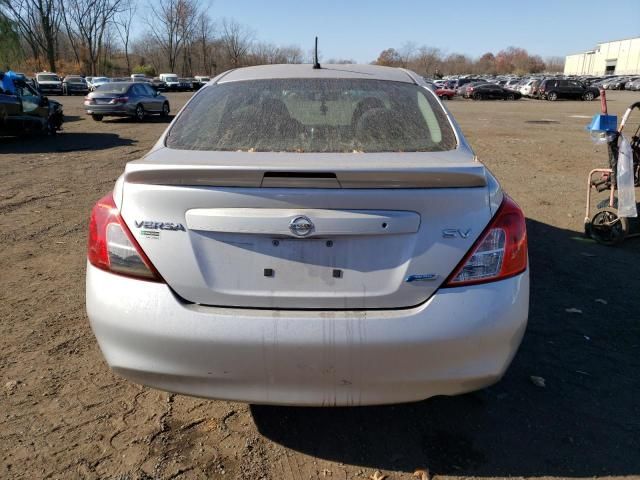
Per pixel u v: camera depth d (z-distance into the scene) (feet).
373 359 6.31
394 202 6.31
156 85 171.42
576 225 19.31
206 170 6.23
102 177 28.09
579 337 10.87
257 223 6.31
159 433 7.92
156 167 6.36
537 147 42.04
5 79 41.22
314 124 8.49
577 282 13.75
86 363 9.73
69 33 229.04
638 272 14.51
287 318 6.32
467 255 6.49
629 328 11.27
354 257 6.41
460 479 7.12
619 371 9.67
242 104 9.02
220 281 6.48
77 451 7.50
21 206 21.38
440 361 6.42
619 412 8.52
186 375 6.54
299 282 6.44
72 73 217.56
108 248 6.71
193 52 266.16
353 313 6.38
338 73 10.15
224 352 6.35
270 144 8.03
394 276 6.41
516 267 6.75
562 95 134.51
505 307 6.56
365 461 7.44
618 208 15.83
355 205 6.29
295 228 6.27
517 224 6.84
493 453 7.60
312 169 6.16
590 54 357.61
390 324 6.29
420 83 10.03
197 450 7.60
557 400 8.81
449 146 8.07
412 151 7.87
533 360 10.00
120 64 272.10
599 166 32.65
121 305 6.53
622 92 168.25
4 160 33.68
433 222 6.41
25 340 10.47
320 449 7.67
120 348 6.66
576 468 7.32
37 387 8.95
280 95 9.23
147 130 54.44
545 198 23.68
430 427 8.16
